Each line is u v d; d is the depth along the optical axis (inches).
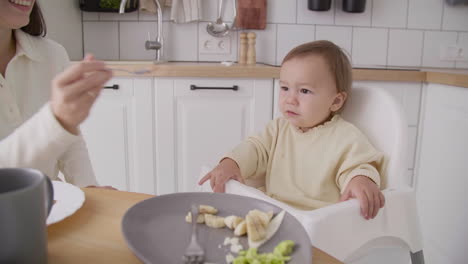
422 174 75.8
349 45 92.2
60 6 77.6
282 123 46.7
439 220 69.6
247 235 20.5
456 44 93.6
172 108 71.9
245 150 43.6
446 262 66.7
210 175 37.2
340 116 44.2
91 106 21.2
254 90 72.3
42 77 41.3
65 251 18.9
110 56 90.4
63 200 23.4
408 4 91.6
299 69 41.6
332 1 90.3
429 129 73.4
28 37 40.9
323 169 41.3
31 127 21.5
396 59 93.4
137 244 18.3
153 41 84.5
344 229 30.0
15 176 16.5
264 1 88.2
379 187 36.3
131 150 73.2
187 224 21.3
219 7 88.7
